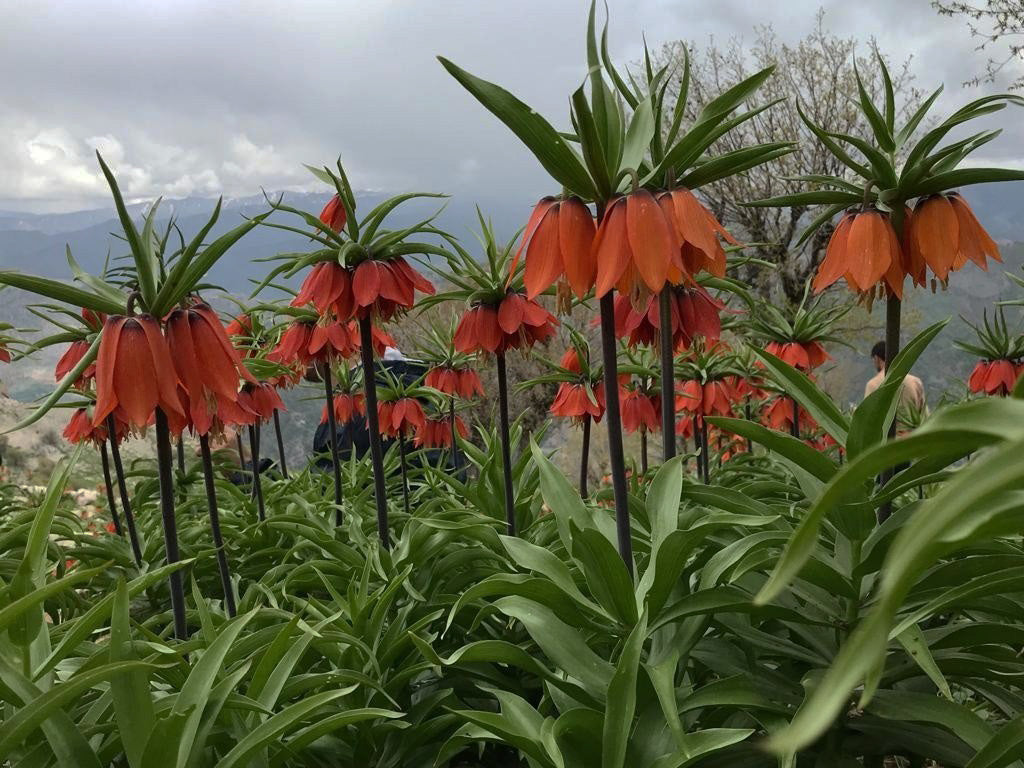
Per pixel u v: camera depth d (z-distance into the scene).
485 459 0.87
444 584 0.65
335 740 0.53
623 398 1.03
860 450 0.36
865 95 0.51
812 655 0.43
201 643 0.45
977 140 0.49
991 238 0.53
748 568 0.39
